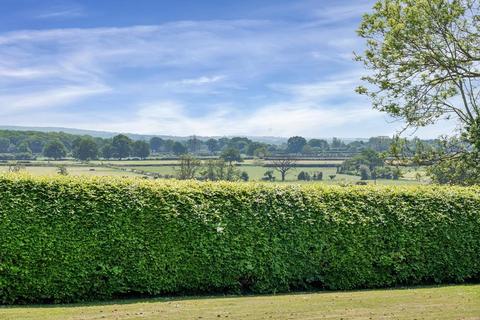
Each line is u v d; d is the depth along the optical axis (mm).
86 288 12000
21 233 11578
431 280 15047
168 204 12703
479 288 13602
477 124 21172
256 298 12250
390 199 14688
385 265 14289
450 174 22141
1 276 11484
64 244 11812
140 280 12383
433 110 22000
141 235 12383
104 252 12109
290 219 13570
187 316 9758
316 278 13781
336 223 13914
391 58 21391
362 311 10234
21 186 11758
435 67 21516
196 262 12812
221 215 13094
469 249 15055
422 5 20672
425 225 14719
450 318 9578
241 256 13133
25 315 9977
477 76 21375
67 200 11953
